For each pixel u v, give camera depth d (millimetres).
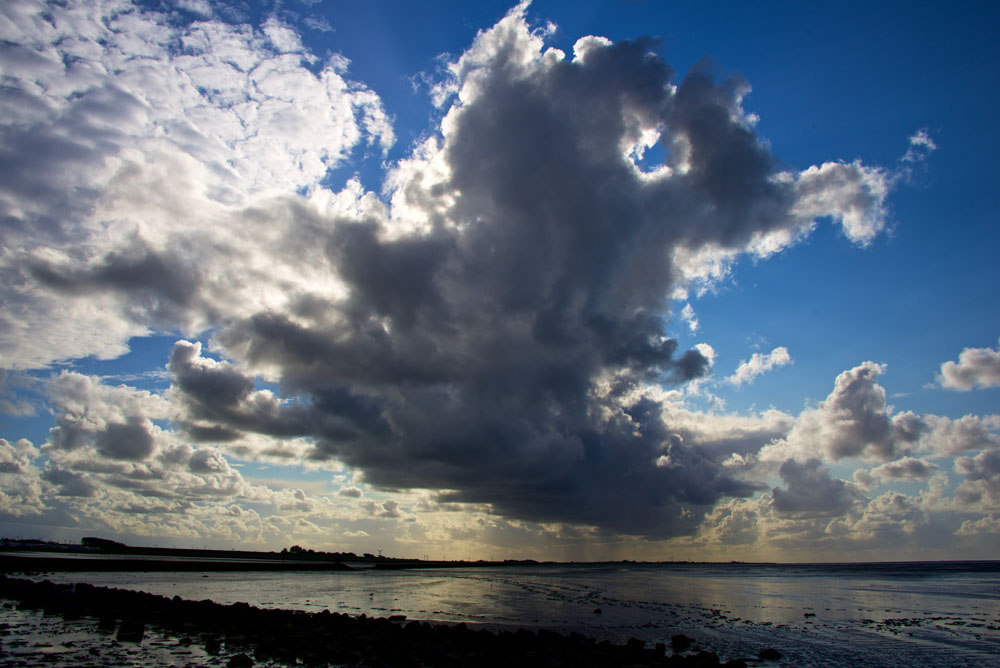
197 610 31078
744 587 73062
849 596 56875
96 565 75312
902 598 54469
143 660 20172
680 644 25891
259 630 26891
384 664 20875
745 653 24656
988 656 23875
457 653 22219
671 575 123938
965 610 42812
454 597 51156
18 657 19906
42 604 34250
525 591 60469
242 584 62156
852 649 25500
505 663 20844
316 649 22641
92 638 24203
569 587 69062
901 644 26734
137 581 59719
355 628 27406
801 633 30391
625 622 34719
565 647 23219
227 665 19688
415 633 26062
